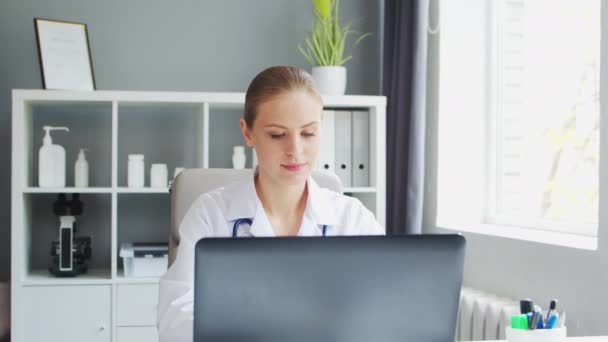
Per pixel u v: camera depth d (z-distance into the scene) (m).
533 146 2.99
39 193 3.50
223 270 0.93
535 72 2.98
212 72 3.67
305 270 0.95
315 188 1.49
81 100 3.16
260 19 3.71
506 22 3.17
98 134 3.57
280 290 0.94
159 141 3.62
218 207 1.49
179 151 3.63
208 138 3.44
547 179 2.91
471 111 3.24
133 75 3.60
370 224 1.58
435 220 3.25
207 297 0.93
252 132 1.31
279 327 0.95
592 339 1.44
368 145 3.44
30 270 3.40
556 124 2.86
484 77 3.25
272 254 0.94
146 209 3.62
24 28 3.50
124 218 3.60
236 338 0.94
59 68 3.29
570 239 2.50
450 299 0.99
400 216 3.20
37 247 3.51
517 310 2.39
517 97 3.10
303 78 1.28
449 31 3.22
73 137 3.54
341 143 3.41
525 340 1.28
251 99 1.29
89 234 3.57
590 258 2.21
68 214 3.33
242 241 0.94
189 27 3.65
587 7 2.69
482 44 3.24
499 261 2.72
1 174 3.48
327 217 1.48
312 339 0.96
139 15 3.61
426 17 3.11
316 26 3.61
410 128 3.11
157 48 3.62
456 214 3.23
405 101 3.17
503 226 3.09
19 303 3.09
